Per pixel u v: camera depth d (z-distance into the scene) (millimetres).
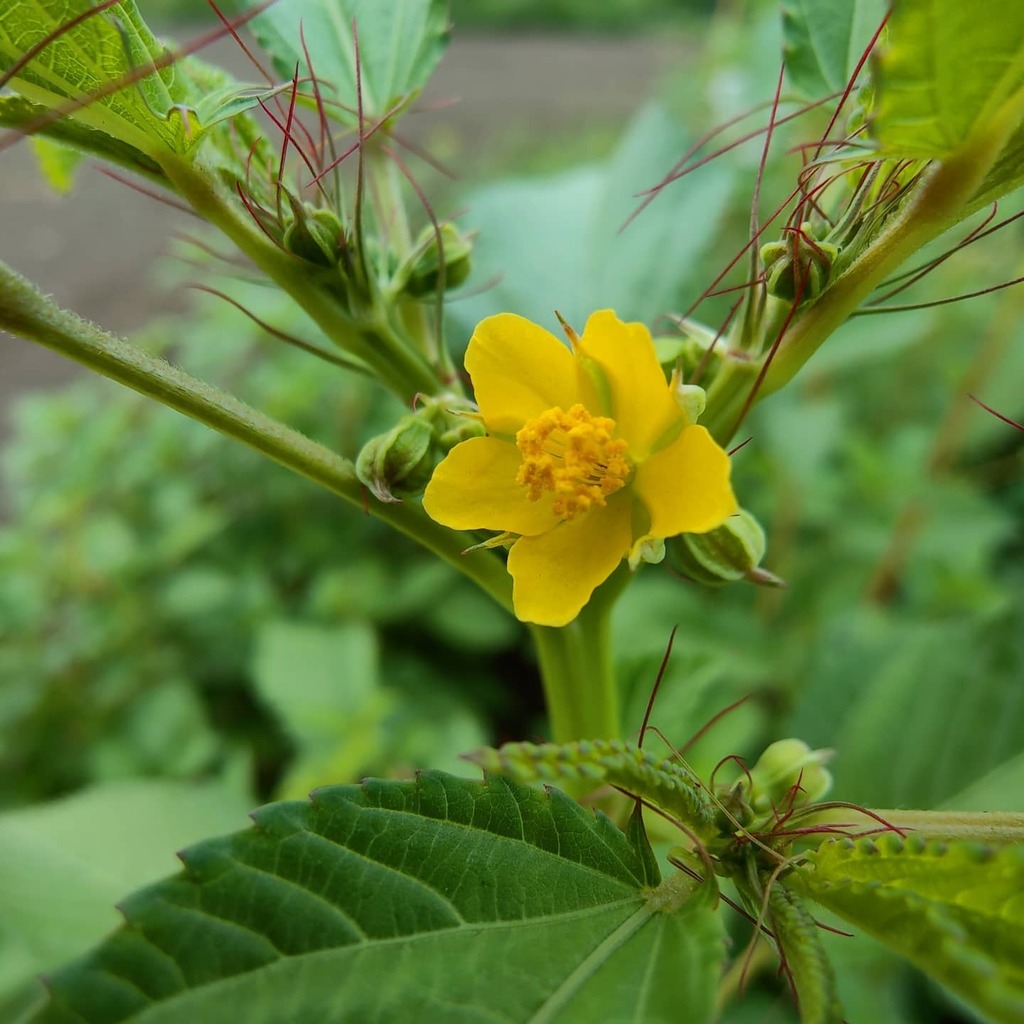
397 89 57
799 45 55
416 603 156
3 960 77
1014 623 70
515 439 45
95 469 165
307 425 170
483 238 87
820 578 141
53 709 146
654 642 121
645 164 85
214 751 145
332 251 47
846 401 171
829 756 48
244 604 158
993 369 126
